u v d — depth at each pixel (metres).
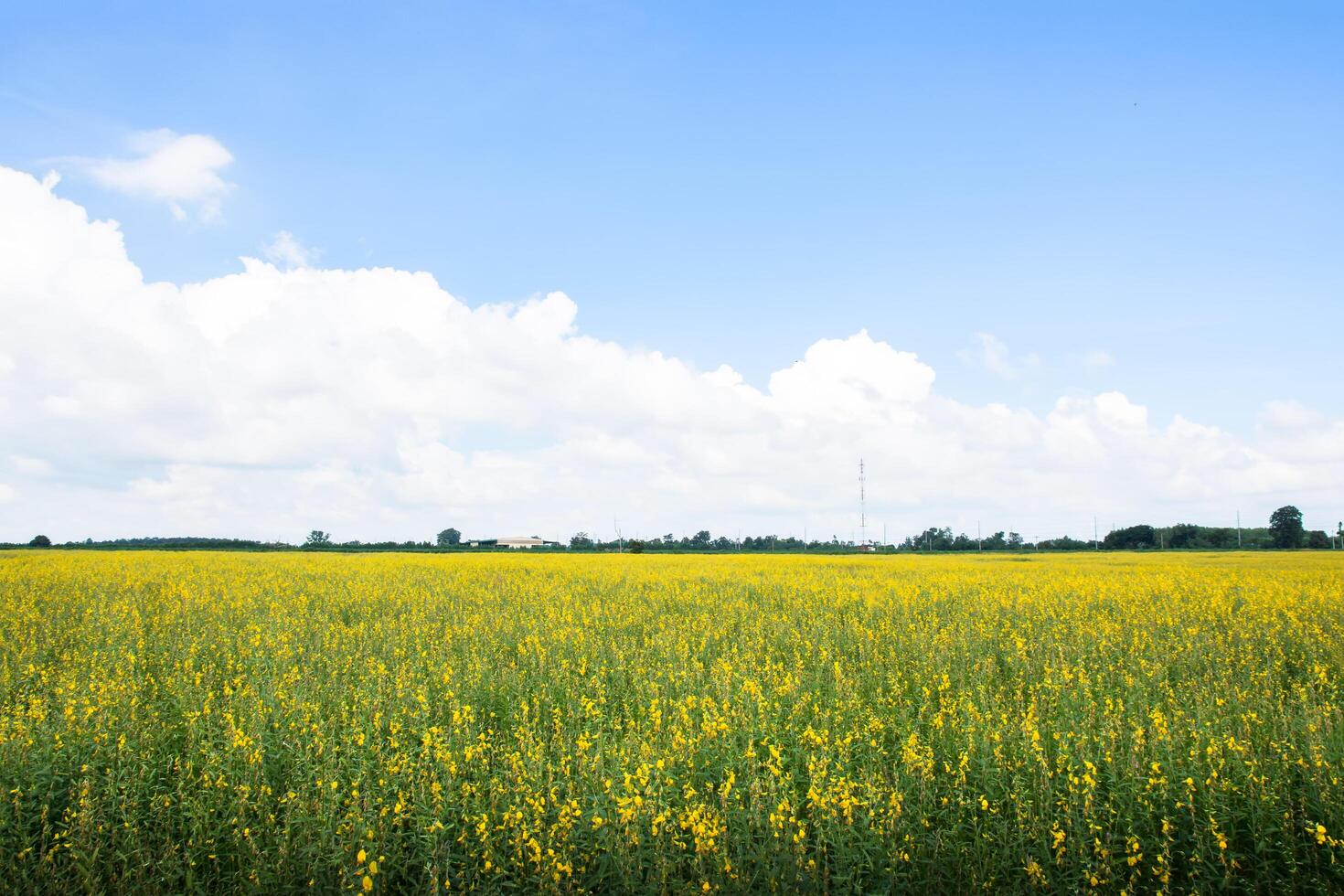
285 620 16.34
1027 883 6.36
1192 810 6.66
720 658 12.49
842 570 35.53
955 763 7.84
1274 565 40.94
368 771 7.45
